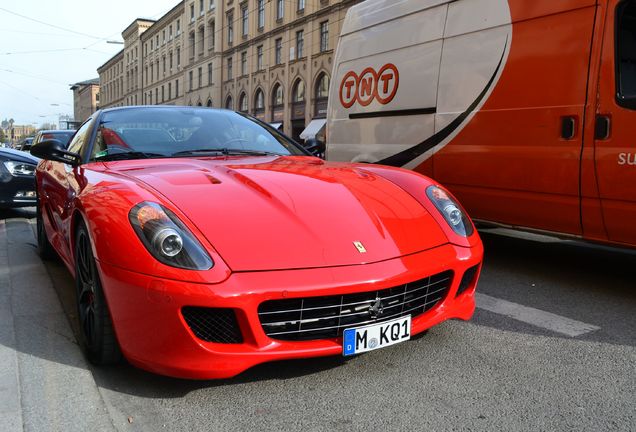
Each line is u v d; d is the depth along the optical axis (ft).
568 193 12.72
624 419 6.95
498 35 14.24
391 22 18.20
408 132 17.35
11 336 9.52
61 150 10.82
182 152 11.25
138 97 246.88
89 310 8.18
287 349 7.04
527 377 8.13
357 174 10.08
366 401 7.37
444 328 10.16
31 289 12.46
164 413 7.02
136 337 6.98
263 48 130.31
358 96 19.74
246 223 7.55
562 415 7.04
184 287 6.61
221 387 7.72
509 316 10.96
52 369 8.18
